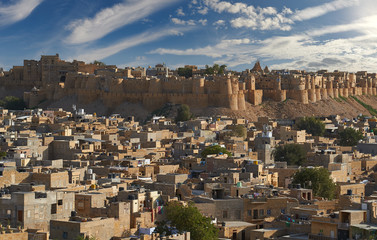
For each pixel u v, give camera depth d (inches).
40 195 3688.5
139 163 5984.3
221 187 4601.4
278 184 5536.4
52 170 4891.7
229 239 3932.1
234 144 7480.3
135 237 3649.1
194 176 5590.6
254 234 3838.6
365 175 6496.1
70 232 3459.6
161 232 3747.5
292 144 7224.4
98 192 4033.0
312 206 4227.4
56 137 7431.1
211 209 4188.0
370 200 4190.5
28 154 6643.7
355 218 3636.8
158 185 4539.9
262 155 6983.3
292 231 3887.8
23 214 3555.6
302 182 5167.3
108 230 3602.4
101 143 7386.8
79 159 6368.1
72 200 3833.7
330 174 5762.8
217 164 5772.6
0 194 3811.5
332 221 3656.5
